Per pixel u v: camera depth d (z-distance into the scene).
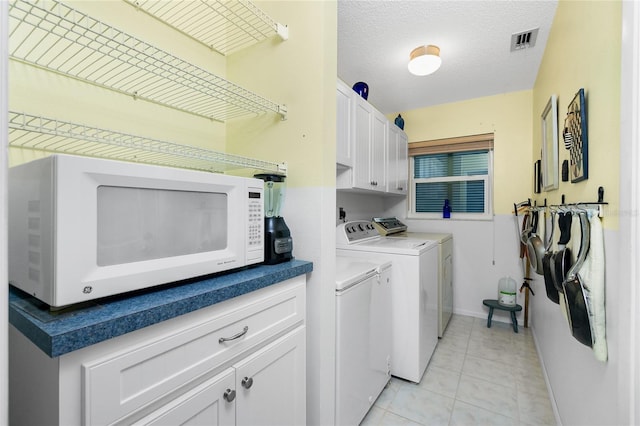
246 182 1.05
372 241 2.41
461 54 2.20
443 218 3.28
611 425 0.90
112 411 0.62
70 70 1.00
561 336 1.51
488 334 2.68
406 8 1.71
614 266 0.88
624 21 0.79
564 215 1.20
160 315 0.69
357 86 2.34
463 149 3.16
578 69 1.28
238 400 0.89
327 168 1.29
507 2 1.66
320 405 1.27
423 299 2.05
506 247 2.96
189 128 1.38
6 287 0.42
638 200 0.74
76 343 0.56
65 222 0.62
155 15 1.22
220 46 1.50
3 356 0.42
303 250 1.31
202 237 0.92
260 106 1.30
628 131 0.77
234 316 0.89
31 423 0.65
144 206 0.77
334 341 1.36
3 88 0.42
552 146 1.73
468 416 1.65
